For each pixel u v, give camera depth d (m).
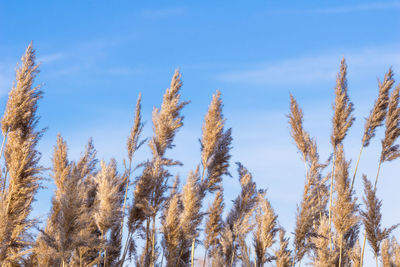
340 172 9.14
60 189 7.75
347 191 8.98
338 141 10.27
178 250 7.96
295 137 10.67
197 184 8.10
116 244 8.35
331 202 9.34
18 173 7.05
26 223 7.28
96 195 8.25
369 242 9.62
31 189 7.16
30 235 7.23
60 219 6.04
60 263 6.46
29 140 7.32
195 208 7.95
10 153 7.28
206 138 9.12
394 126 10.04
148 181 8.61
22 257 7.14
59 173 7.97
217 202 9.74
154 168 8.79
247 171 9.41
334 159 9.88
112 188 7.64
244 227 8.55
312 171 8.89
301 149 10.59
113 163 8.44
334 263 8.70
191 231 7.90
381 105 10.23
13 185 7.04
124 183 8.88
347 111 10.22
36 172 7.28
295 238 7.92
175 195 8.04
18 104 7.30
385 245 11.23
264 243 7.75
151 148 9.53
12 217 6.96
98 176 7.87
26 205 7.22
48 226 7.54
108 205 7.52
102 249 7.84
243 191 9.15
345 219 8.92
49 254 6.45
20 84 7.38
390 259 11.18
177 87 9.73
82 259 7.65
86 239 6.48
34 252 7.15
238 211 9.10
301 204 8.09
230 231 8.95
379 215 9.55
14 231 7.27
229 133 9.19
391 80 10.30
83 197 6.25
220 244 9.45
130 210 8.53
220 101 9.28
